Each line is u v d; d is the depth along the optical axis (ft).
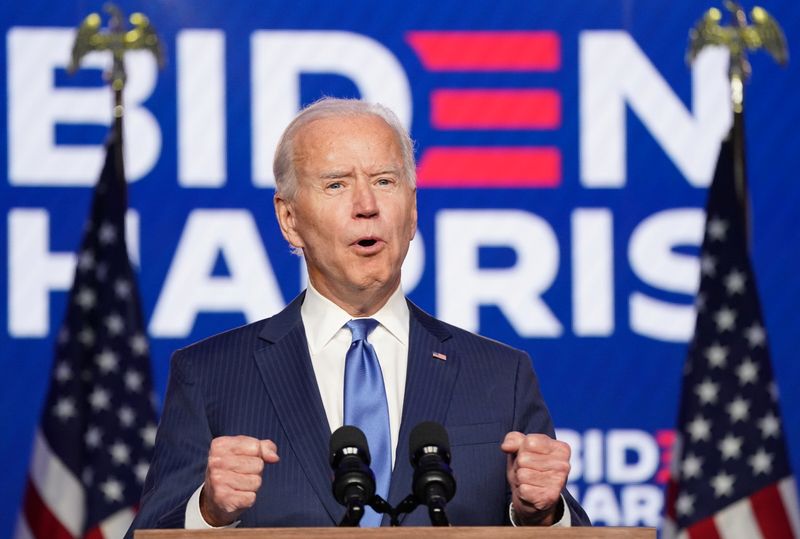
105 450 47.03
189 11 48.03
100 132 47.75
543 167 47.96
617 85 48.34
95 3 48.03
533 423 26.14
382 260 25.49
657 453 47.75
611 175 48.08
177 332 47.32
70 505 46.85
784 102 48.96
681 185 48.16
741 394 47.29
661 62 48.42
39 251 47.32
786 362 48.60
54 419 47.09
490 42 48.24
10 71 47.50
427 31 48.21
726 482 46.91
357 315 26.43
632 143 48.16
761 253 48.88
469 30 48.29
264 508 24.44
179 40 47.96
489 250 47.67
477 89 48.08
